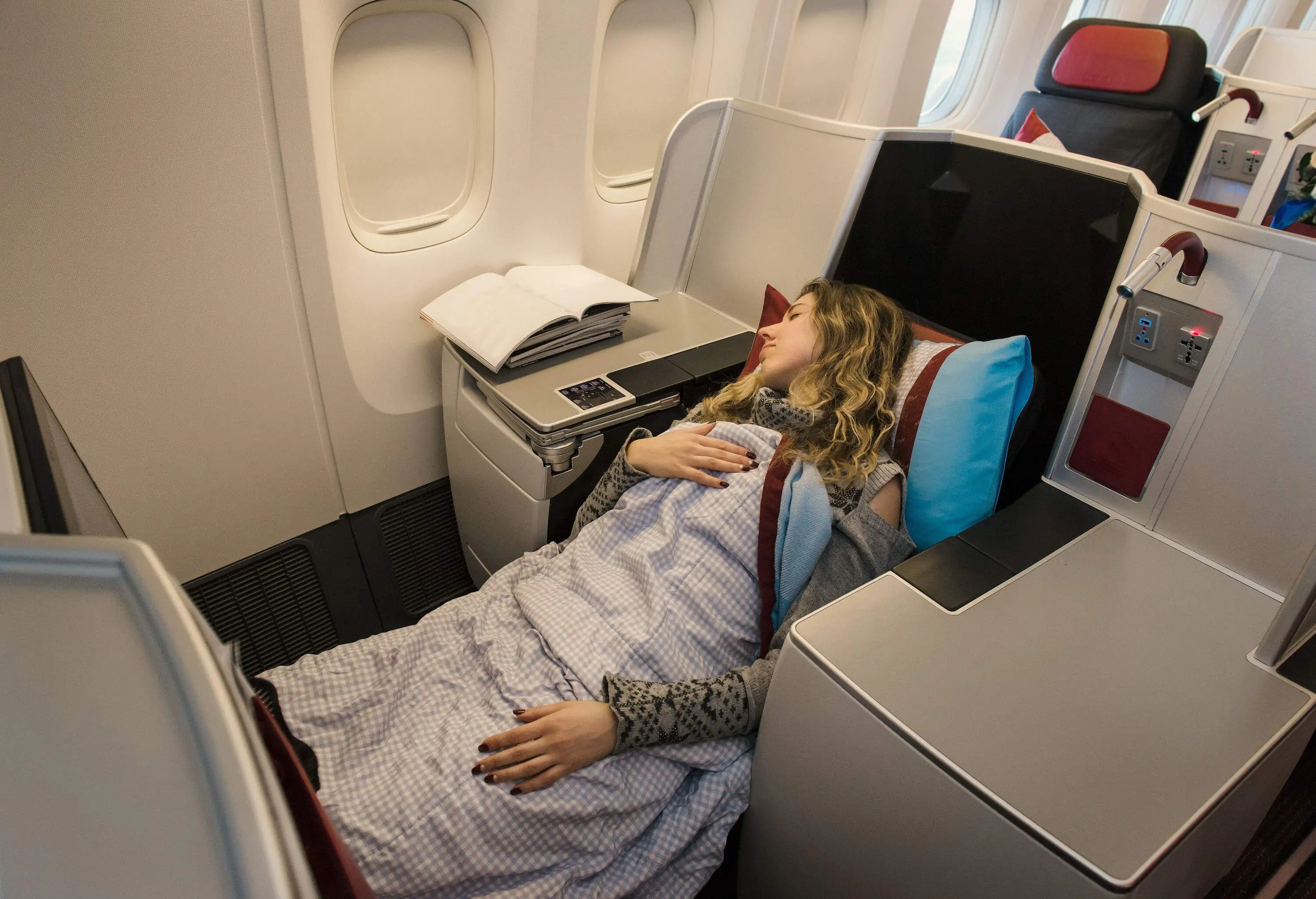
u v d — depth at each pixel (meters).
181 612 0.35
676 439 1.24
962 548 1.05
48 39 1.06
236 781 0.29
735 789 1.04
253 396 1.50
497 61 1.56
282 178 1.36
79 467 0.66
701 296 1.95
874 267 1.65
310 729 1.04
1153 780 0.75
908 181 1.52
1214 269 0.99
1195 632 0.94
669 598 1.09
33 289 1.18
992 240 1.41
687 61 2.02
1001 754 0.76
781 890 1.03
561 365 1.62
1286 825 1.26
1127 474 1.14
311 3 1.25
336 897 0.42
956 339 1.36
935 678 0.84
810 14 2.26
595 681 1.01
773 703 0.94
